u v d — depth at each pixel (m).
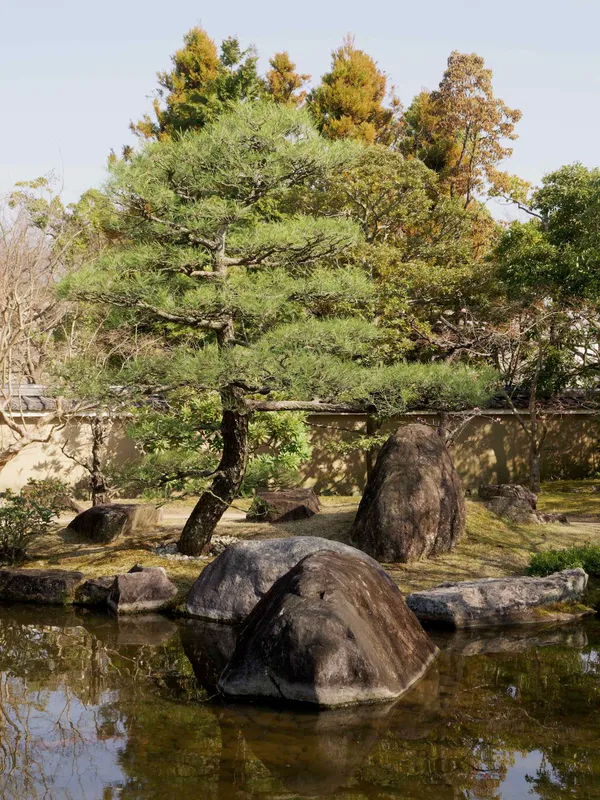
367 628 7.57
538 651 8.89
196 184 10.70
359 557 8.85
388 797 5.39
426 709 7.03
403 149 35.66
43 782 5.61
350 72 32.94
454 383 11.70
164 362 10.62
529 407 22.08
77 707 7.10
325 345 10.55
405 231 23.95
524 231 19.45
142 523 14.50
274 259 11.42
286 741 6.34
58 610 10.78
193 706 7.13
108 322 12.30
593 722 6.76
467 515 13.81
